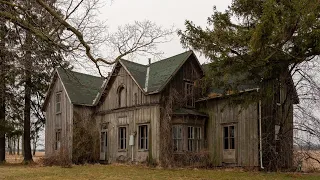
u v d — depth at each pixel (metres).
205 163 22.67
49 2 8.90
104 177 16.16
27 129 29.95
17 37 9.11
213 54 15.16
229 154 22.50
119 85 26.53
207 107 24.39
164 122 22.80
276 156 19.91
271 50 13.15
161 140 22.64
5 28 9.01
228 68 14.78
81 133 27.41
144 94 23.59
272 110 20.98
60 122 29.08
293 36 13.33
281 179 15.43
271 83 17.16
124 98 26.03
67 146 25.17
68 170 20.33
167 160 22.12
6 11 7.98
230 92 18.92
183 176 16.77
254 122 21.28
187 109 24.12
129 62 26.25
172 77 23.23
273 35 12.26
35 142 33.88
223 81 16.88
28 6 8.29
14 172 19.05
